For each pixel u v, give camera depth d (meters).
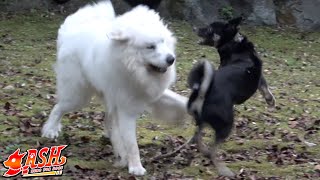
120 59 5.20
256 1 16.42
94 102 8.16
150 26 5.17
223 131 5.42
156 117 5.79
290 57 13.41
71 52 5.89
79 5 15.72
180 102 5.67
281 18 16.73
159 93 5.39
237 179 5.40
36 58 11.16
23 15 14.94
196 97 5.42
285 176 5.61
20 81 9.23
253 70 5.68
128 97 5.34
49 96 8.38
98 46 5.54
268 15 16.45
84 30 5.86
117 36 5.13
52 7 15.64
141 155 6.13
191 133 6.99
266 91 6.08
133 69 5.16
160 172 5.57
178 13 16.02
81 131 6.88
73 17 6.12
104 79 5.45
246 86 5.62
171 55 5.12
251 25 16.33
